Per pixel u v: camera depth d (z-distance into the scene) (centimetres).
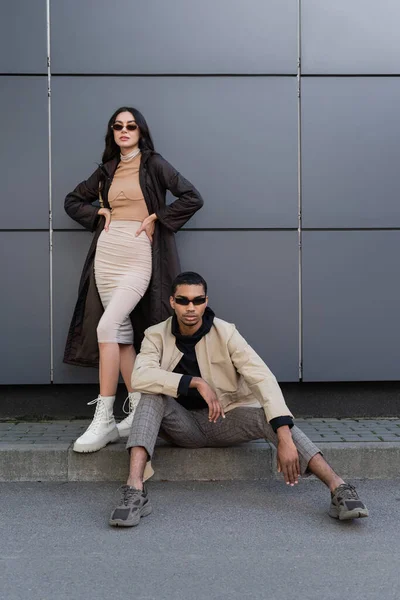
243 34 479
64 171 479
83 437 389
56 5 475
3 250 479
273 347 485
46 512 341
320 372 486
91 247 439
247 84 481
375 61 483
